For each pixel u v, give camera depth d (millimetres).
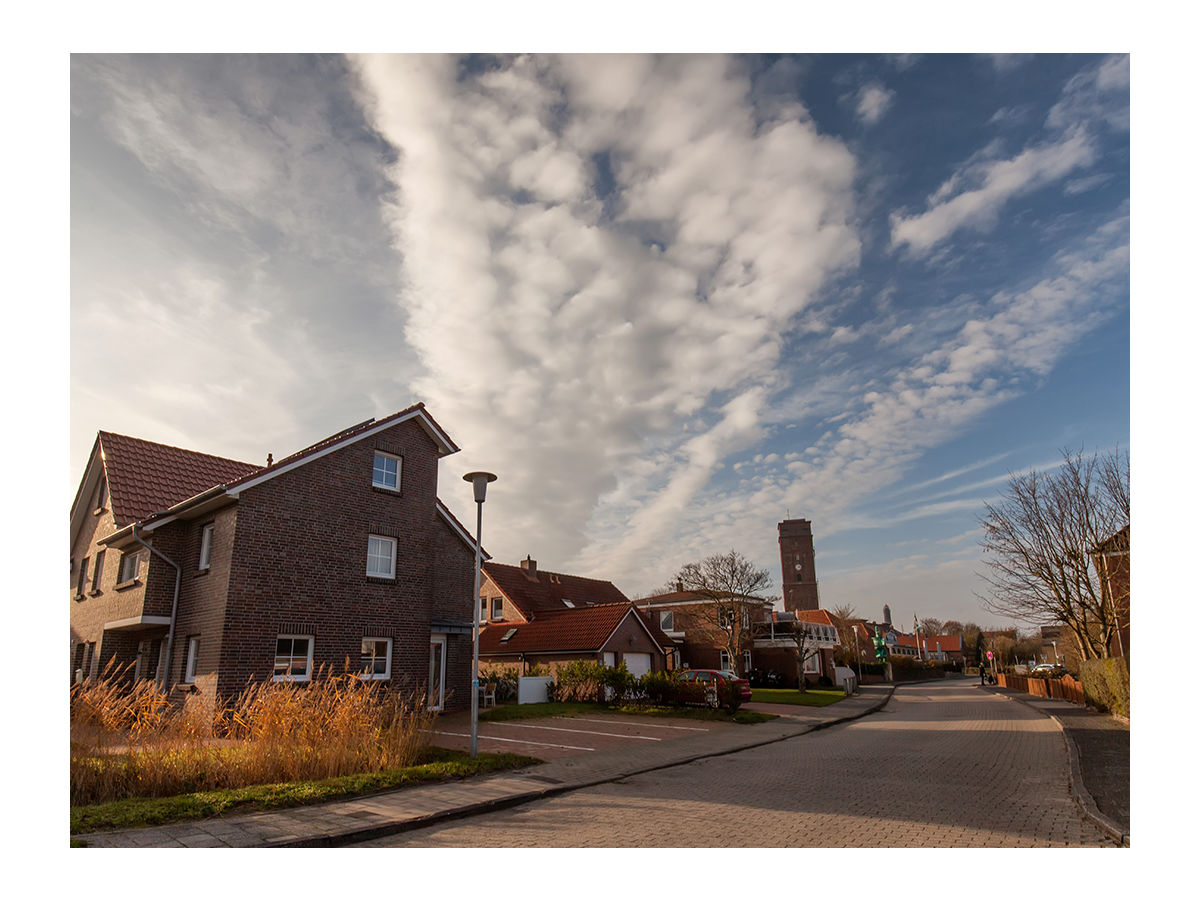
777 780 11242
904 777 11273
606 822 8328
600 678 25094
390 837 7637
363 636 17500
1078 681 27078
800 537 99250
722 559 36375
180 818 7801
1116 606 21203
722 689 23078
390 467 19266
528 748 14461
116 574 18859
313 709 10906
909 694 41625
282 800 8641
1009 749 14383
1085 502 21672
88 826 7242
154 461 20500
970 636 97375
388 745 11312
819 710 26656
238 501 15727
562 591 41719
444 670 20938
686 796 9945
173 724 10398
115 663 18141
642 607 45344
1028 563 22812
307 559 16688
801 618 62812
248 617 15438
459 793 9609
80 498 21984
